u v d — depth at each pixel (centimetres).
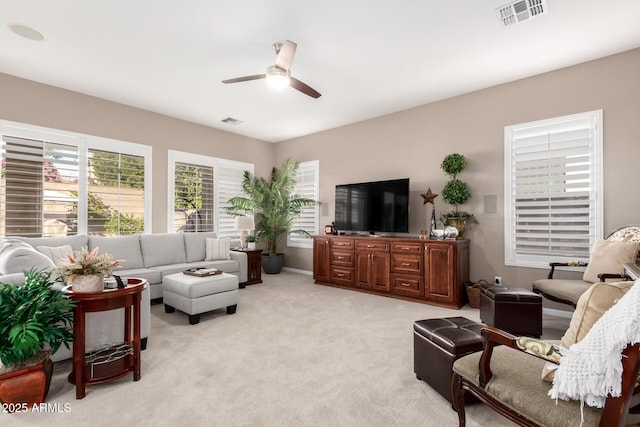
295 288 497
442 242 392
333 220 586
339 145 577
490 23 271
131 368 215
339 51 317
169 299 359
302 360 244
